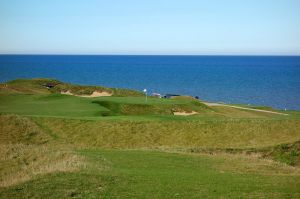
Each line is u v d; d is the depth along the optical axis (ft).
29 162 84.79
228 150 106.32
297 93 449.06
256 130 124.16
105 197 56.90
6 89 231.09
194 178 68.54
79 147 107.14
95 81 564.30
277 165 87.40
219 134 122.42
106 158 86.48
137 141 118.93
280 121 130.52
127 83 545.03
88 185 61.98
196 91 461.37
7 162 85.76
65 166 73.92
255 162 89.35
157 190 60.23
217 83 568.00
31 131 120.37
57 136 119.96
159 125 126.93
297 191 60.44
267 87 514.68
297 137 118.21
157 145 116.57
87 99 182.60
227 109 215.51
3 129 120.37
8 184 67.72
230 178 69.51
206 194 58.49
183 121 130.31
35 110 149.38
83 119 129.49
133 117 138.31
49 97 185.26
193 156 92.68
